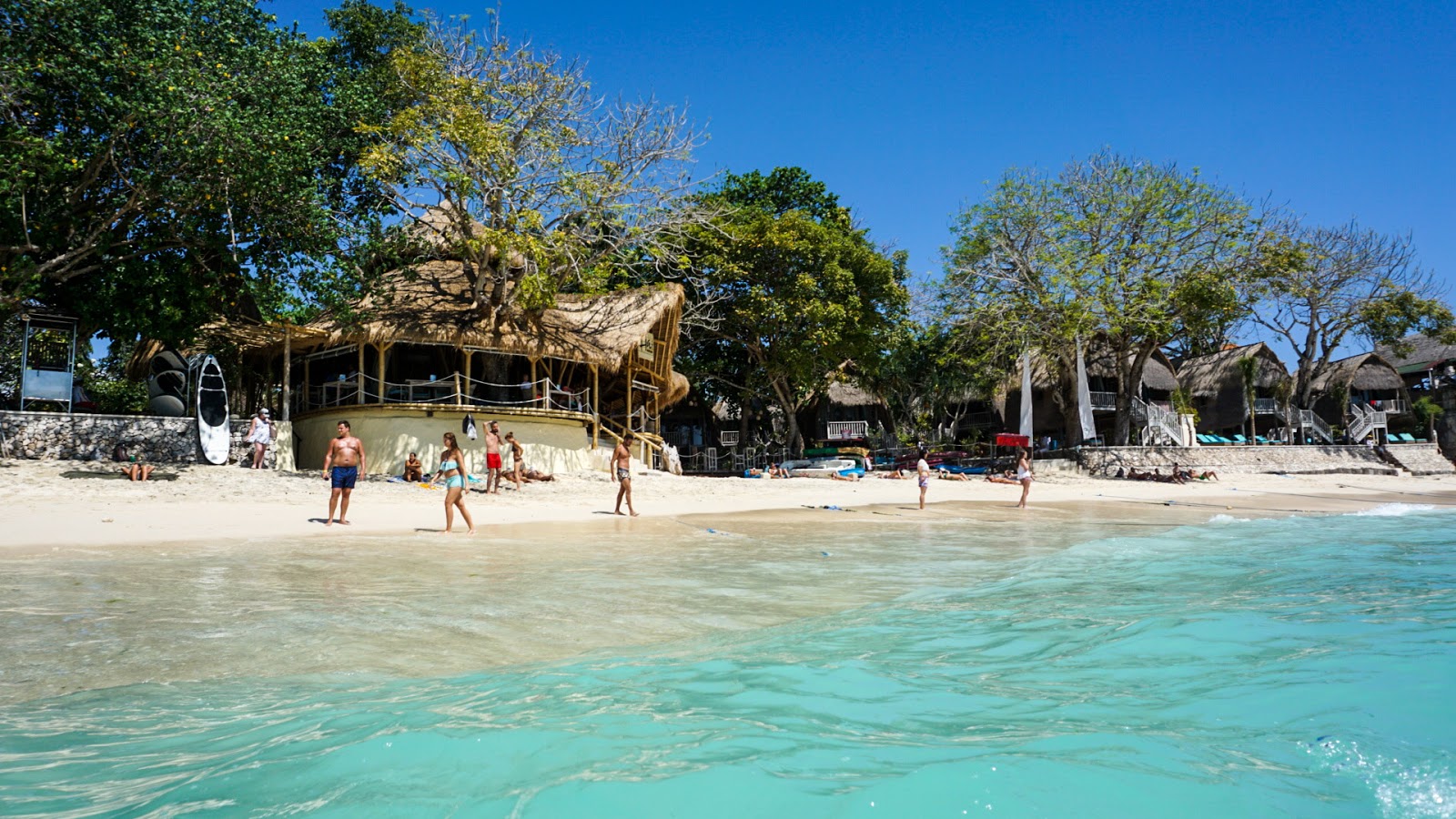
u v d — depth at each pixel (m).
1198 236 34.91
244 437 21.97
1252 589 8.12
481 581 8.23
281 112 19.23
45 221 18.09
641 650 5.49
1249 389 42.94
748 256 36.44
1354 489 30.61
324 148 22.81
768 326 36.78
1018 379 43.78
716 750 3.42
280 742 3.53
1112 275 34.88
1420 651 5.32
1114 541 12.81
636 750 3.43
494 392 26.27
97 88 17.05
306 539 11.70
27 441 18.55
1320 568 9.73
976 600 7.49
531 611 6.70
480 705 4.11
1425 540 13.05
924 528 14.89
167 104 17.05
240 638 5.59
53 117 18.62
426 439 24.05
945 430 45.12
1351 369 47.59
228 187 18.66
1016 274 36.81
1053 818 2.75
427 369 26.52
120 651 5.20
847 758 3.32
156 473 17.94
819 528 14.78
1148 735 3.64
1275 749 3.49
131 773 3.19
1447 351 51.19
